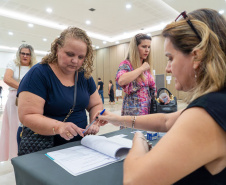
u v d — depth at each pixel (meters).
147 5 5.86
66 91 1.00
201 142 0.34
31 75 0.93
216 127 0.35
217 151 0.35
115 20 7.15
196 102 0.38
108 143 0.78
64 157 0.71
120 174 0.58
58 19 6.95
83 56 0.96
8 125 1.90
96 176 0.57
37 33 8.17
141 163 0.36
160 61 9.15
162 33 0.50
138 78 1.47
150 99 1.51
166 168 0.34
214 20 0.43
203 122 0.35
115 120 0.90
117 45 11.15
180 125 0.36
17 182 0.71
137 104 1.47
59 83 0.98
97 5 5.77
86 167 0.62
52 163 0.67
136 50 1.50
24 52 1.87
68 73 1.01
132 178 0.36
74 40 0.90
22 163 0.67
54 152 0.77
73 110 1.02
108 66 11.80
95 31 8.68
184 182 0.41
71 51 0.90
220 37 0.42
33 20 6.87
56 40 0.96
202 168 0.39
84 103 1.07
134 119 0.86
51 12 6.27
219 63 0.40
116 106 7.55
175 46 0.46
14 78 1.87
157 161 0.34
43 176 0.57
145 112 1.47
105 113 0.97
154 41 9.27
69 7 5.89
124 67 1.51
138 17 6.86
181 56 0.45
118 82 1.49
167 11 6.37
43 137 0.92
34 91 0.91
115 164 0.65
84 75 1.09
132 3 5.69
